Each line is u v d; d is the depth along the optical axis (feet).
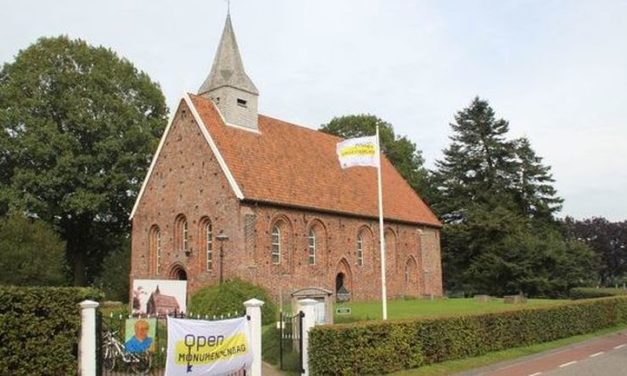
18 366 41.22
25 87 148.46
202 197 120.06
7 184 149.18
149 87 167.22
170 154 128.67
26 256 121.08
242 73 132.16
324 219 131.34
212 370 47.19
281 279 118.83
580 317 97.35
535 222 206.90
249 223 113.09
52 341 43.24
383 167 171.42
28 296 42.27
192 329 45.93
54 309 43.65
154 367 57.57
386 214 148.15
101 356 46.52
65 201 146.30
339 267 134.51
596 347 83.61
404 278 153.79
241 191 113.50
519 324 79.61
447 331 65.82
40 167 147.64
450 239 195.83
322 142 152.87
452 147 218.59
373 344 56.49
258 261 114.42
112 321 63.05
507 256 177.88
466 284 195.62
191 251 120.47
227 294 92.84
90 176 149.69
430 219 166.81
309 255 127.54
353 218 139.13
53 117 151.33
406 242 156.46
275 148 133.59
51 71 149.69
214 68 132.57
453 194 213.66
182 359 44.83
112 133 153.79
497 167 212.84
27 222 128.36
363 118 220.02
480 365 63.98
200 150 122.01
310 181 134.21
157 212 129.59
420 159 234.58
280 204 119.75
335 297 131.23
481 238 186.29
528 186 208.85
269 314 95.66
